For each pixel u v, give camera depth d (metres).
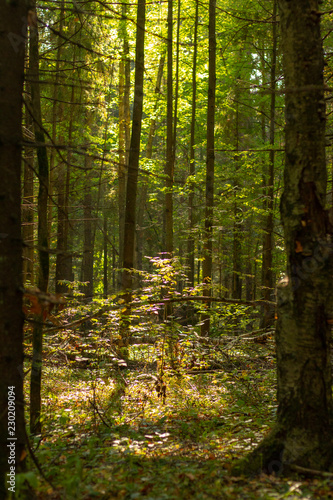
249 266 18.05
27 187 9.72
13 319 3.30
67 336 6.75
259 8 12.06
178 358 7.21
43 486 3.56
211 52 10.70
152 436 5.05
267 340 8.01
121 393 6.64
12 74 3.35
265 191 12.61
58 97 12.18
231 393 7.00
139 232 19.41
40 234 5.12
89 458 4.27
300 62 3.86
